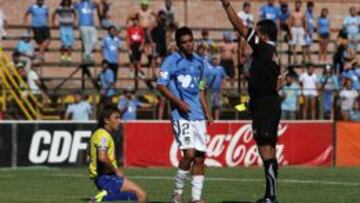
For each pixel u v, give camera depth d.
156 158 74.81
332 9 114.19
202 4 109.12
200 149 41.19
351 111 86.00
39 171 67.25
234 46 95.94
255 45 41.09
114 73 89.31
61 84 92.50
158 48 92.75
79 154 72.19
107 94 85.25
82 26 91.88
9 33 99.62
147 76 96.75
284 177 62.91
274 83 41.19
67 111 80.50
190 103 41.09
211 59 86.69
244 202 44.69
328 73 93.94
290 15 99.25
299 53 100.94
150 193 49.25
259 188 53.19
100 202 41.31
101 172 41.69
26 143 70.81
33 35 92.31
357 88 91.81
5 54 93.00
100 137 41.25
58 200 44.38
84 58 92.06
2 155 70.06
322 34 102.69
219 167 75.25
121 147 73.62
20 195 47.47
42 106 83.38
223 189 52.38
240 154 77.12
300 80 90.69
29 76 86.44
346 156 80.56
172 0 107.62
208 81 85.81
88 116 80.69
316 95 85.69
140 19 93.81
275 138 41.50
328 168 75.50
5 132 70.12
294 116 85.81
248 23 94.19
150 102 86.94
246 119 86.62
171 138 75.38
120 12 105.62
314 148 79.62
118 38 89.44
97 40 98.75
